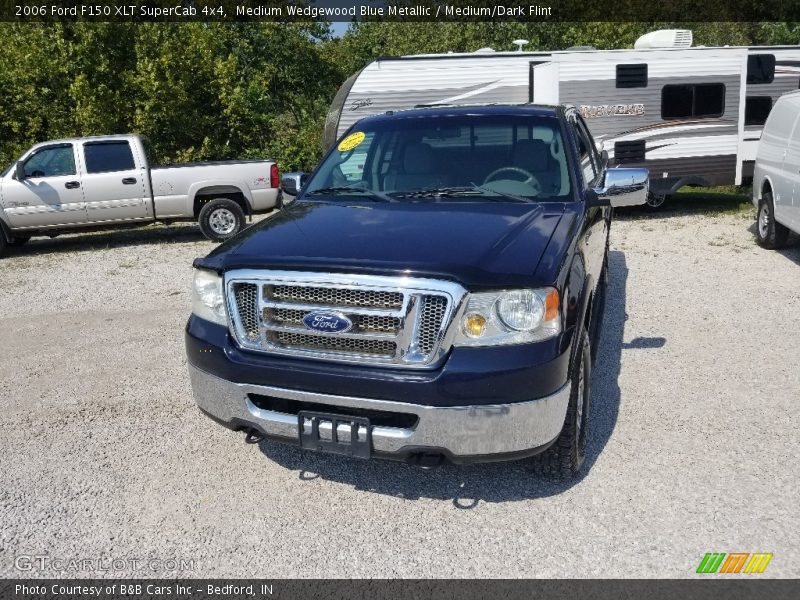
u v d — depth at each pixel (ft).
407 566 9.95
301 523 11.05
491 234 11.13
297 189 15.48
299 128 59.77
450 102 38.88
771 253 28.63
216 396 11.13
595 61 38.63
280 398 10.85
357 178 14.60
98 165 35.96
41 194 35.06
